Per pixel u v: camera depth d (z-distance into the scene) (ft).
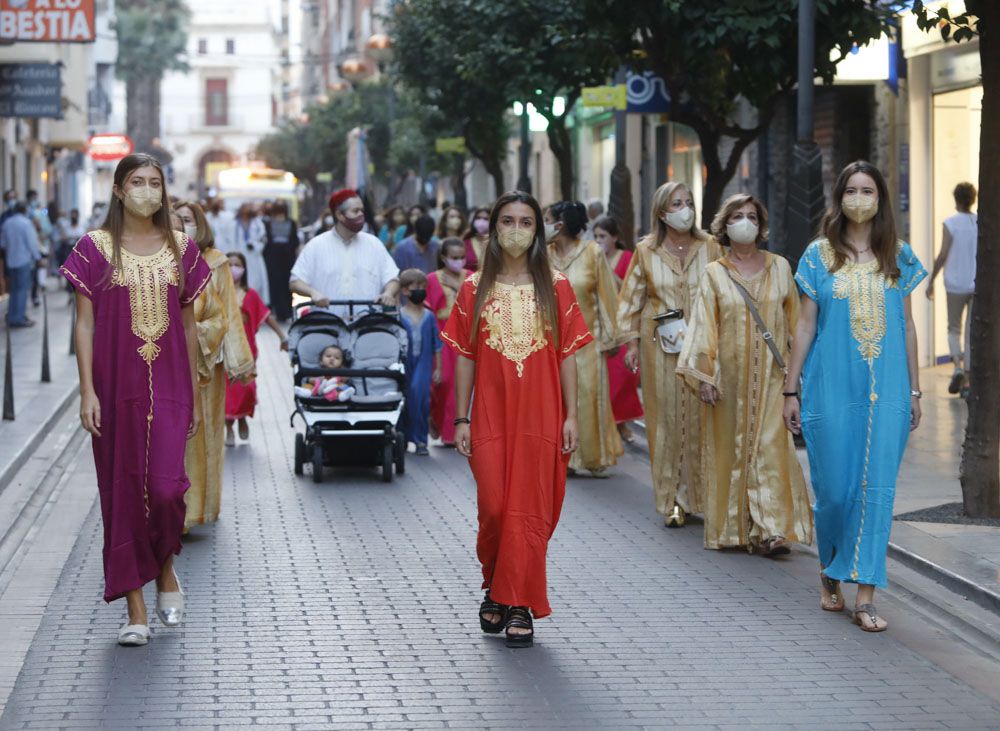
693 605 27.68
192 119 422.00
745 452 32.07
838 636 25.62
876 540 26.07
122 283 24.18
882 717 21.29
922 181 63.72
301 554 31.86
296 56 433.89
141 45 310.04
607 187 116.37
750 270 32.30
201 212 33.68
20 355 71.67
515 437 24.64
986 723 21.09
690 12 48.24
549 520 24.90
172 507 24.22
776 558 31.91
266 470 43.73
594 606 27.55
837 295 26.45
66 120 159.84
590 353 41.50
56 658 23.89
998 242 33.45
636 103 64.44
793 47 49.98
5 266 88.79
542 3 70.33
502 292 25.03
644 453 47.19
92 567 30.58
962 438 46.06
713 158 53.36
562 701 21.86
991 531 32.45
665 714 21.29
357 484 41.29
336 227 44.11
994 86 33.35
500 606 25.36
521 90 71.20
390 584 29.09
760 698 22.08
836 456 26.30
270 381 66.59
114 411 24.20
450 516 36.35
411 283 46.55
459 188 118.83
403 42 91.86
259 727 20.59
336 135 195.00
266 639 25.08
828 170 67.97
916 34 60.90
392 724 20.76
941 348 64.95
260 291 91.66
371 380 43.06
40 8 79.97
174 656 24.02
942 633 25.94
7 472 39.88
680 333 35.12
